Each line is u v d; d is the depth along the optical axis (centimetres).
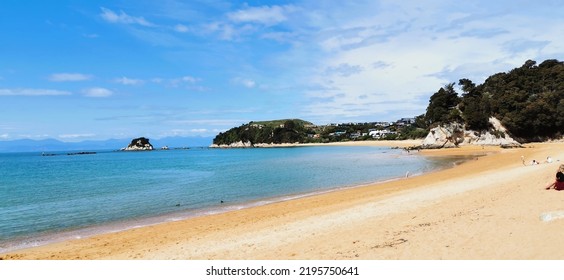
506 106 12138
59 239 1773
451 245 1063
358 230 1434
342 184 3619
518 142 11638
